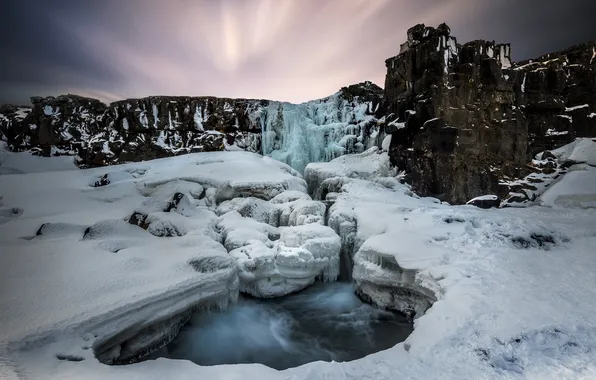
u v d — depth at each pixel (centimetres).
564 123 1942
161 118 1967
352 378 512
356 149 2028
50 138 2008
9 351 500
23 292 679
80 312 613
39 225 1107
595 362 506
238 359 779
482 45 1741
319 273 1126
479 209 1452
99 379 476
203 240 1008
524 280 759
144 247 961
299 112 2105
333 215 1255
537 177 1755
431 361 536
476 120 1700
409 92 1798
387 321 938
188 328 815
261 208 1328
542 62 2047
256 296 1038
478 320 618
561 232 1067
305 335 884
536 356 527
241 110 2017
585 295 694
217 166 1627
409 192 1609
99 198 1445
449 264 851
